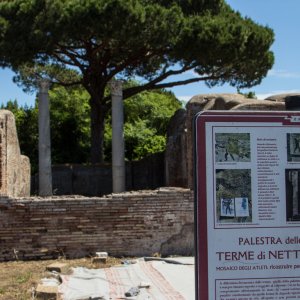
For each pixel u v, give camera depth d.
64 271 9.69
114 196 11.39
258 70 22.38
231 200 4.12
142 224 11.42
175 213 11.55
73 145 29.25
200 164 4.12
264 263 4.11
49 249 11.09
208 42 19.22
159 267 10.00
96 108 23.95
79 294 7.89
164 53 20.91
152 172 23.67
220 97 14.25
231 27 19.95
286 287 4.11
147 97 32.66
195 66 21.75
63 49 21.17
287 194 4.15
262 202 4.14
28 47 18.77
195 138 4.13
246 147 4.15
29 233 11.07
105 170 24.11
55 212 11.16
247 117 4.16
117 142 19.53
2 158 13.04
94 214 11.29
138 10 17.92
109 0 17.72
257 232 4.12
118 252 11.31
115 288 8.32
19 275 9.26
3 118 13.33
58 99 29.41
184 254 11.52
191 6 21.98
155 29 18.58
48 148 19.39
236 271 4.09
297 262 4.12
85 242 11.22
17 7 18.83
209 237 4.09
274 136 4.18
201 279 4.07
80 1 18.05
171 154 18.20
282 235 4.13
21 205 11.06
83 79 23.28
